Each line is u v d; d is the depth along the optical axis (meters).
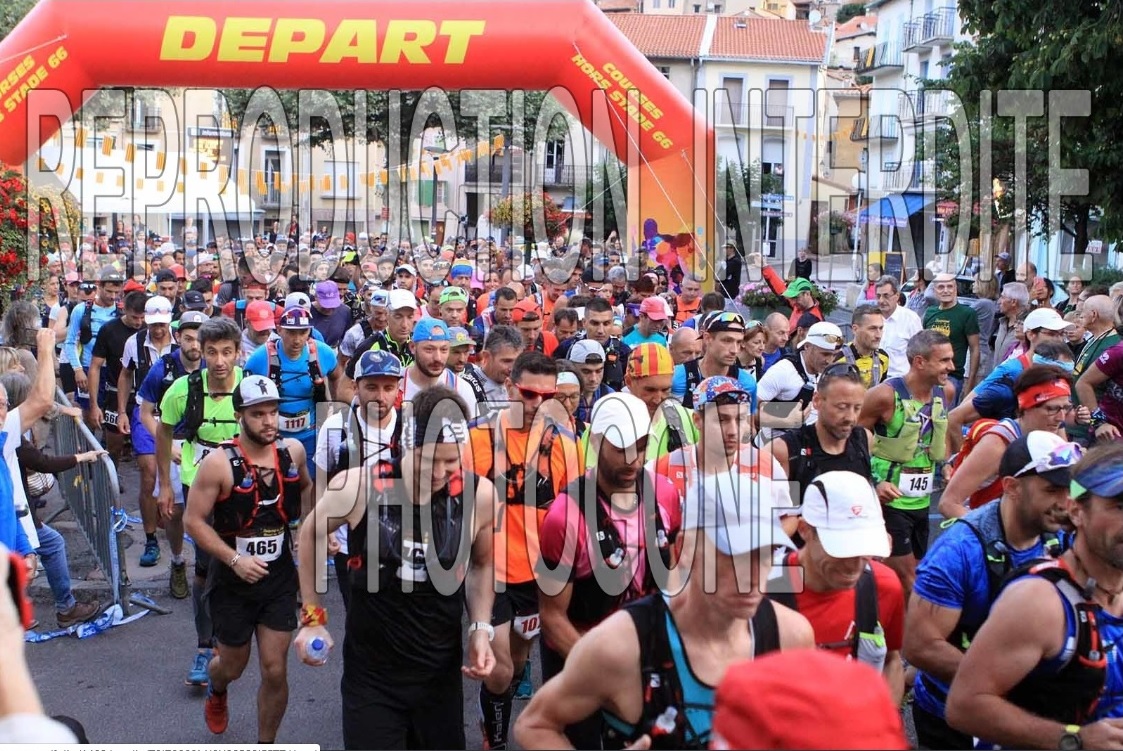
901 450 5.17
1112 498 2.65
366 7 11.48
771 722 1.59
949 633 3.39
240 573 4.24
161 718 4.94
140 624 6.13
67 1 11.39
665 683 2.45
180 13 11.38
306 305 6.37
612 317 7.37
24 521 5.49
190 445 5.67
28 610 2.06
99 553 6.69
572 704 2.50
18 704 1.92
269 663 4.36
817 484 3.15
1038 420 4.35
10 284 8.77
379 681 3.56
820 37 42.59
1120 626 2.76
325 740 4.76
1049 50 12.97
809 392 6.19
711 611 2.44
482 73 11.62
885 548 3.07
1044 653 2.75
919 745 3.64
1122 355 6.11
